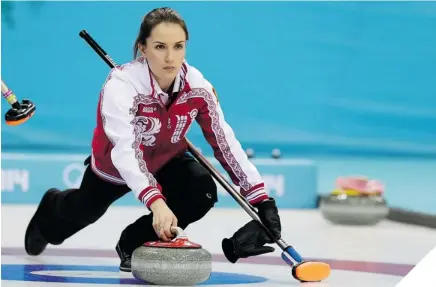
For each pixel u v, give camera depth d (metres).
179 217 9.79
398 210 18.59
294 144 28.77
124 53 27.47
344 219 17.25
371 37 28.92
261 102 28.53
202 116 9.46
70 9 27.28
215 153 9.69
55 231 10.85
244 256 9.22
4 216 17.12
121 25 27.36
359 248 13.45
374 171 26.97
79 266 10.54
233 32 28.23
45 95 27.33
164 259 8.62
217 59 28.23
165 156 9.63
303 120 28.75
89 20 27.33
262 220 9.37
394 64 29.11
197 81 9.25
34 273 9.80
